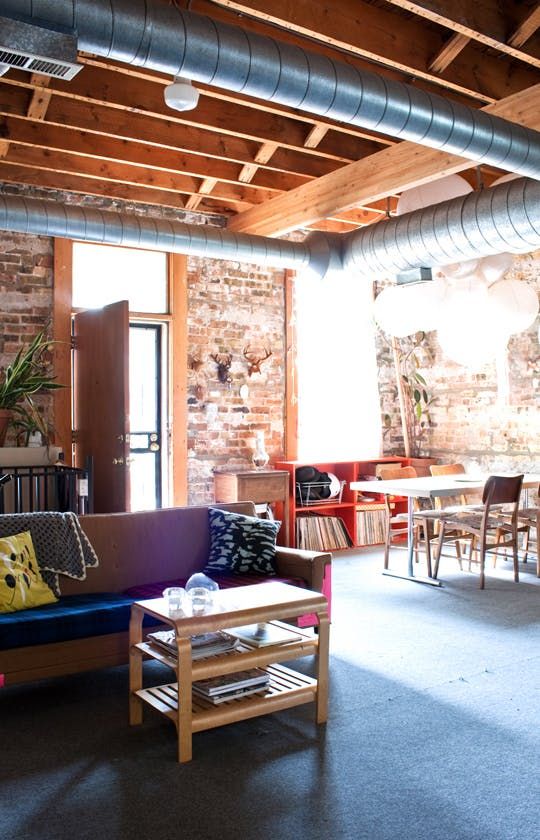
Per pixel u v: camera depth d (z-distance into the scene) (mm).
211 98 5223
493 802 2779
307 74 3336
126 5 2842
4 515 4176
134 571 4516
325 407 8406
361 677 4094
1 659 3494
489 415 8273
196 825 2619
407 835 2555
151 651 3352
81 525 4395
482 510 6914
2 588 3746
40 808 2734
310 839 2529
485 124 4004
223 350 7594
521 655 4461
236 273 7688
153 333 7273
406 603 5668
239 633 3574
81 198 6824
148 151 6035
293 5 3857
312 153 5738
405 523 8453
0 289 6418
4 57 2812
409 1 3633
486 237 5070
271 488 7312
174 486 7223
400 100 3662
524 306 6059
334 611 5441
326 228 8172
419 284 5855
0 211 5266
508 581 6410
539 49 4199
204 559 4805
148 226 5789
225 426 7598
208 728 3174
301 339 8211
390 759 3125
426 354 9016
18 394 5973
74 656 3682
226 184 6859
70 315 6695
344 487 8195
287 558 4656
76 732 3398
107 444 6285
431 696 3822
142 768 3047
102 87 4832
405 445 8891
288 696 3389
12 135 5480
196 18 3018
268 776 2977
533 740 3305
